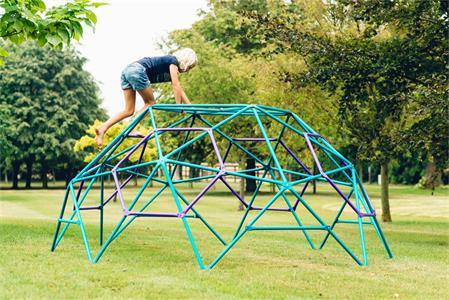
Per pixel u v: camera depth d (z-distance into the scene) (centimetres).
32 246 939
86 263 786
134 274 714
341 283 696
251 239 1148
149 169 4953
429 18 1213
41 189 4444
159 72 877
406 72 1196
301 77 1319
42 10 934
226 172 745
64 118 4166
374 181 6066
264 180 755
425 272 791
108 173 821
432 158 1243
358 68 1202
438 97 1095
